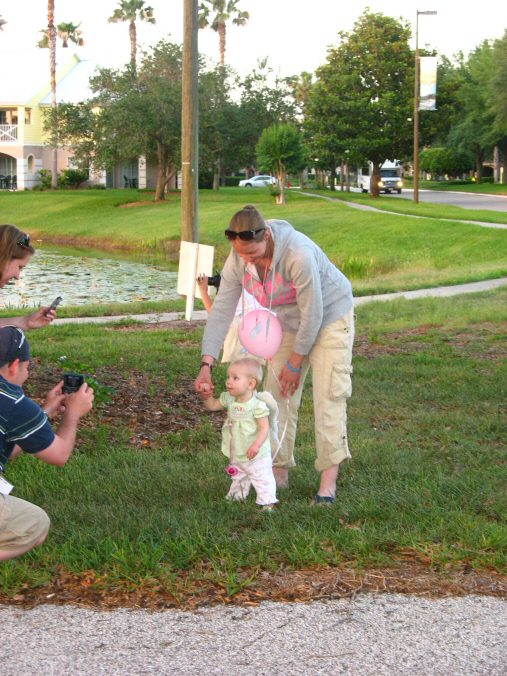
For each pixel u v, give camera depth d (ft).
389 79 175.63
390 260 87.86
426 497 16.71
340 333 16.44
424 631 11.49
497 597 12.51
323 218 118.62
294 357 16.12
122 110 157.69
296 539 14.03
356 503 16.24
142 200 170.30
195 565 13.23
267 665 10.61
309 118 180.75
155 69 161.58
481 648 11.08
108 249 122.83
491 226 98.73
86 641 11.16
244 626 11.57
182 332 38.99
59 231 141.59
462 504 16.39
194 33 51.49
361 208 136.98
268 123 190.90
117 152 166.20
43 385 25.86
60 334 38.17
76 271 87.51
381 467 18.92
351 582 12.87
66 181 212.23
